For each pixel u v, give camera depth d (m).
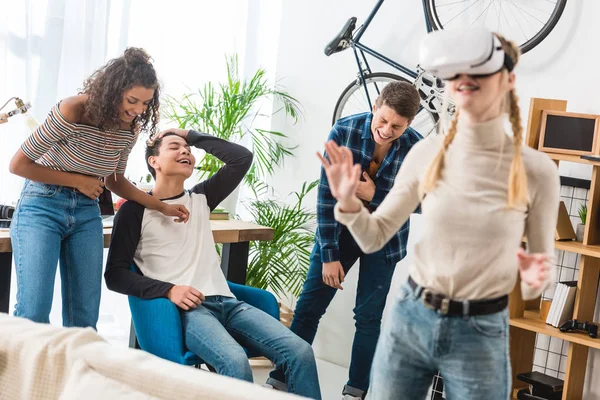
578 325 3.14
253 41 4.59
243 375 2.49
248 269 4.03
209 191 3.04
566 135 3.11
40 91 3.74
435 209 1.56
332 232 3.09
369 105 3.97
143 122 2.76
